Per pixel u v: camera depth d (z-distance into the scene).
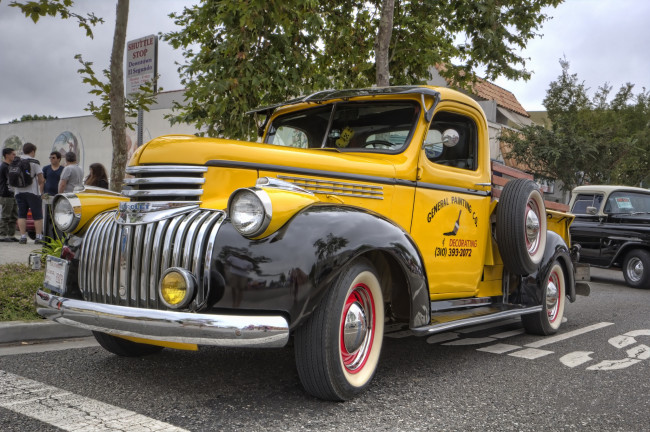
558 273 6.00
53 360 4.20
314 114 5.02
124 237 3.41
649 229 10.67
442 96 4.61
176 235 3.23
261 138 5.38
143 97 6.53
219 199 3.48
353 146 4.70
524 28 9.94
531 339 5.67
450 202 4.71
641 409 3.58
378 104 4.70
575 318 7.05
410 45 9.92
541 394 3.82
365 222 3.46
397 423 3.17
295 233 3.15
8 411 3.13
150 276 3.30
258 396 3.53
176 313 3.02
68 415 3.10
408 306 3.98
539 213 5.45
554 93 21.88
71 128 20.39
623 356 4.98
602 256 11.46
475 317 4.54
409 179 4.35
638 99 23.50
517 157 19.03
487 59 9.95
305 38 8.78
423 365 4.52
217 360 4.34
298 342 3.30
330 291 3.27
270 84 8.59
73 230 3.80
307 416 3.21
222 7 7.73
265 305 3.06
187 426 3.01
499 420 3.29
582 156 17.98
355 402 3.49
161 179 3.42
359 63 10.13
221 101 8.42
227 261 3.08
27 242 10.80
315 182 3.83
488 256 5.24
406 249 3.67
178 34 9.46
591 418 3.38
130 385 3.66
